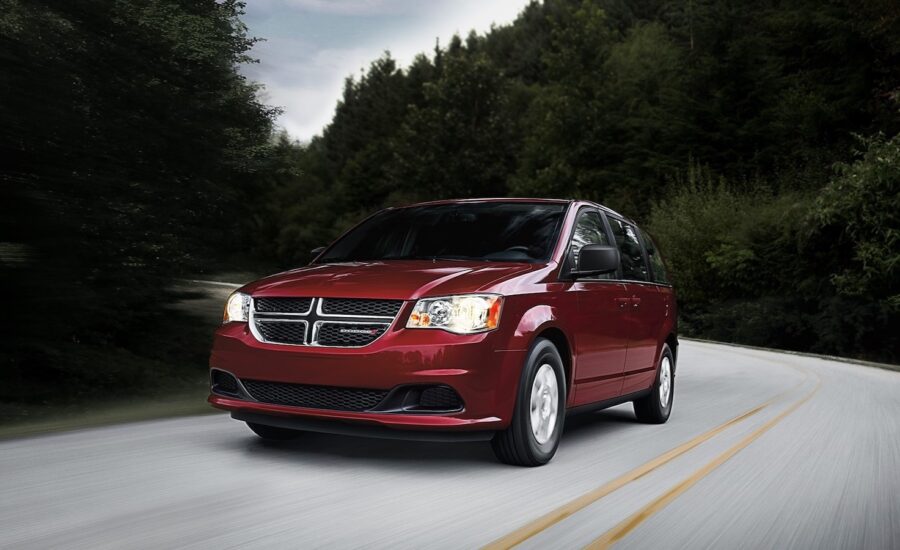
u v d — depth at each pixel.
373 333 5.20
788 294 30.14
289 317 5.43
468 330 5.20
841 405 10.38
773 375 15.27
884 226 25.30
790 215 29.95
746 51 44.03
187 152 13.09
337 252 6.98
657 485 5.24
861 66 38.41
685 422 8.43
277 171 16.55
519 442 5.47
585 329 6.30
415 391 5.15
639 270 8.02
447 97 78.94
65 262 10.05
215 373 5.82
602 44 63.69
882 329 27.09
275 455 5.71
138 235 12.02
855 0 36.09
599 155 59.06
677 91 46.81
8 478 4.73
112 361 13.20
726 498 4.96
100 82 11.48
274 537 3.77
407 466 5.52
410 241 6.77
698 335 36.06
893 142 26.06
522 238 6.49
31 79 9.98
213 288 14.56
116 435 6.29
